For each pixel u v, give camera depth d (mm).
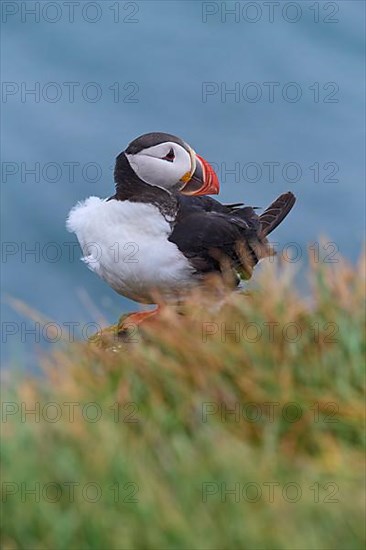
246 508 7547
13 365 9203
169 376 8828
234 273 12391
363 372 8672
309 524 7422
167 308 10164
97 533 7449
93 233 12266
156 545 7312
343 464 8016
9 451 8094
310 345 9039
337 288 9406
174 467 7918
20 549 7559
